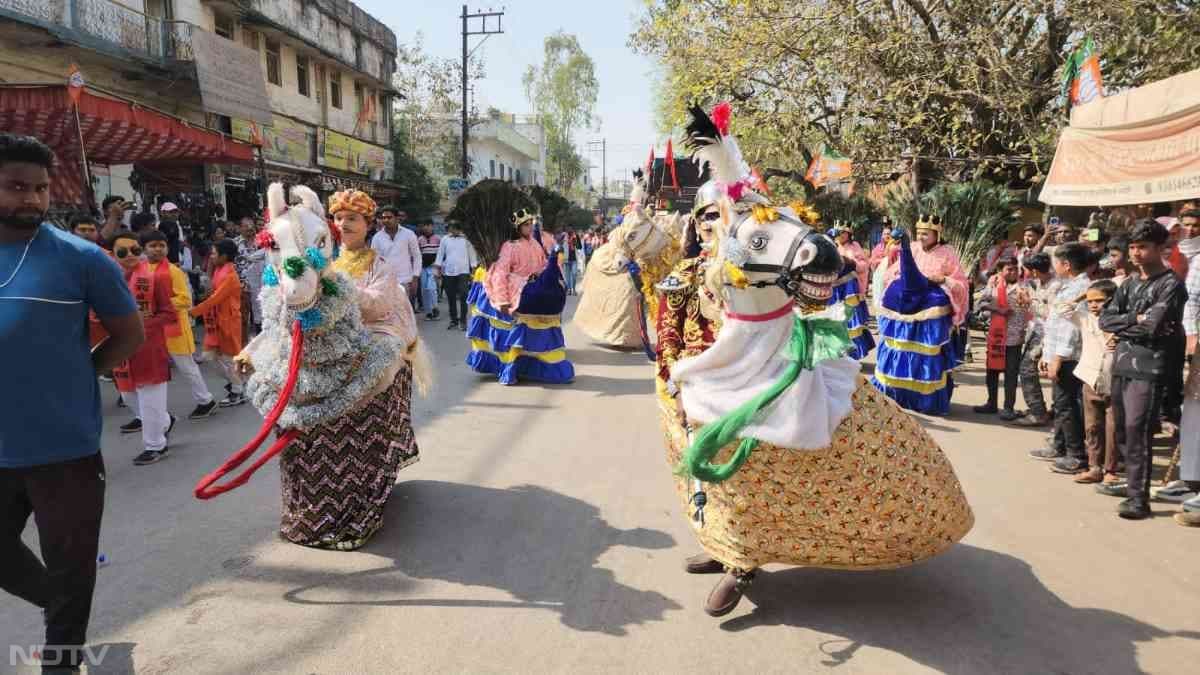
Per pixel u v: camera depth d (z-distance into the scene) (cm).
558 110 5656
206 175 1777
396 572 397
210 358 748
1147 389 469
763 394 305
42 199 275
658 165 1588
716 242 336
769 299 316
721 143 332
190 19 1797
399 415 449
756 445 322
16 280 272
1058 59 1297
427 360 500
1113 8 1103
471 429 675
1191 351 483
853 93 1389
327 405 402
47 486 281
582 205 6750
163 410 581
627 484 534
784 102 1448
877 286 768
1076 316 559
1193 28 1043
